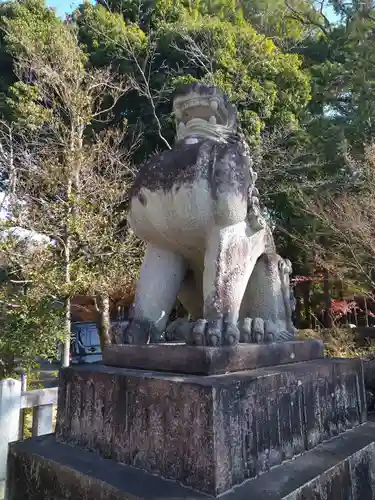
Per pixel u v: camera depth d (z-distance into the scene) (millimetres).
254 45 7789
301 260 8297
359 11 8656
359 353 5664
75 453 1231
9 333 4453
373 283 6129
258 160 6879
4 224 4965
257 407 1082
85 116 5887
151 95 7434
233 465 972
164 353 1247
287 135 7562
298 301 9148
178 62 7891
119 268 5336
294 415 1208
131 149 6918
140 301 1518
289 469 1076
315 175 7852
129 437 1138
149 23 8445
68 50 6238
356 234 6402
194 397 997
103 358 1479
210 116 1674
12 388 2510
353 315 9125
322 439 1302
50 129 6484
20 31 6496
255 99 7238
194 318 1792
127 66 7699
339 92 9000
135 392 1148
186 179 1405
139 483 994
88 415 1282
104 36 7656
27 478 1255
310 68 8969
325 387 1377
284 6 10641
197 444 968
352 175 7195
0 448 2412
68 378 1387
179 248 1538
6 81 7734
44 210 5387
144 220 1524
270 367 1318
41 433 2643
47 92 6168
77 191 5359
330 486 1069
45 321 4621
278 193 7508
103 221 5398
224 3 9430
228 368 1173
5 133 6316
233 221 1418
